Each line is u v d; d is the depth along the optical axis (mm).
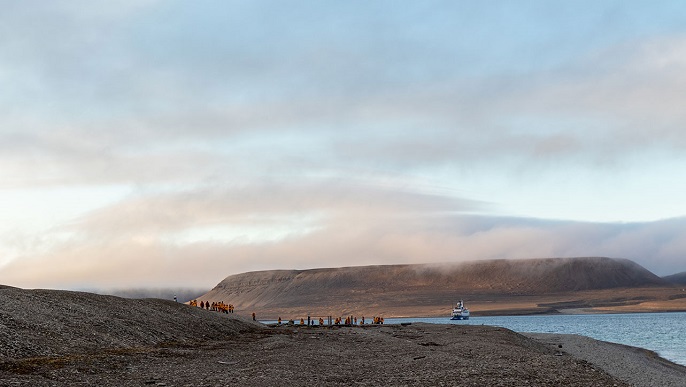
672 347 118500
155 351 46688
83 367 35594
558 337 125750
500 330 100375
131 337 53281
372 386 33125
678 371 69062
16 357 37094
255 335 74438
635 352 97438
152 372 36062
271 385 32719
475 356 51531
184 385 31719
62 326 48938
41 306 54312
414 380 35562
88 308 59969
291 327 107500
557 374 38656
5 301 51906
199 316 79625
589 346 99625
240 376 35688
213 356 46406
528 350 65812
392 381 35156
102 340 48438
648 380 55844
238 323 88438
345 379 35906
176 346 53500
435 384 34031
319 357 48094
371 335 80875
